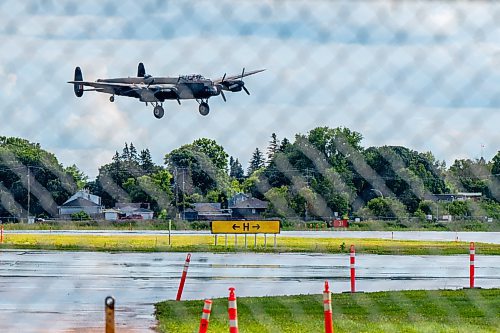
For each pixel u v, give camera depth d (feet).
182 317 141.18
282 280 210.79
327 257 303.48
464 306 154.61
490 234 526.57
